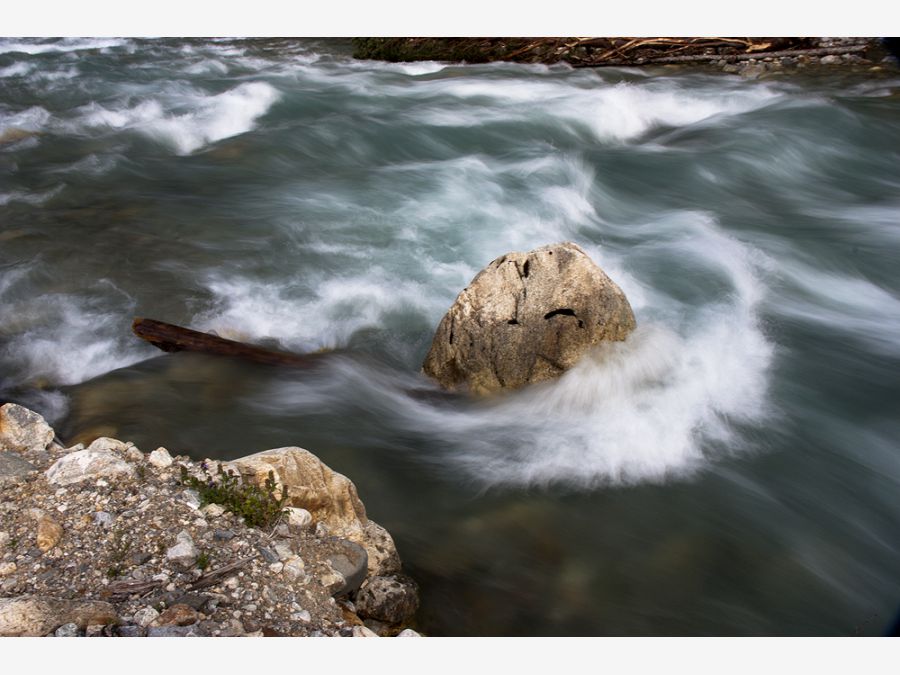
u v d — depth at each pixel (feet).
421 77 41.73
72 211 24.35
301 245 22.70
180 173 28.04
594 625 11.72
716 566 12.89
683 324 19.11
